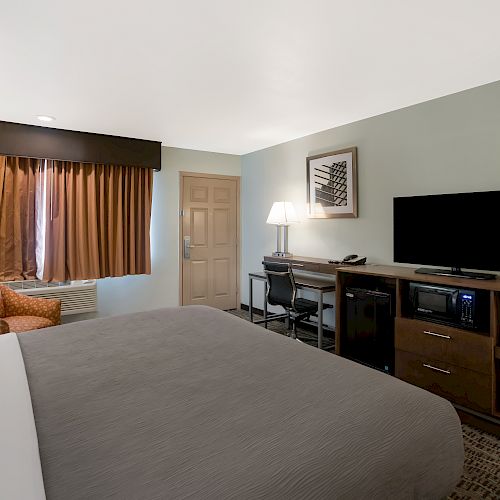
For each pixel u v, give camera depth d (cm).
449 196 268
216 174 509
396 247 302
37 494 74
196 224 496
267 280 382
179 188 481
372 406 111
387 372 289
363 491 86
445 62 235
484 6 176
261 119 358
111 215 419
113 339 177
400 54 224
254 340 174
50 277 391
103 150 406
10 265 375
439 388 243
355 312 313
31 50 216
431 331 246
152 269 465
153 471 81
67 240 401
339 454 90
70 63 234
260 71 247
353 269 307
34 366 145
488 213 247
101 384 128
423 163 310
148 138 429
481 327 231
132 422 103
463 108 282
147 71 246
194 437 95
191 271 494
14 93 286
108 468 83
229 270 525
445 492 106
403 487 94
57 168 391
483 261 250
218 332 187
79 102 306
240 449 90
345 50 219
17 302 320
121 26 191
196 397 118
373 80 263
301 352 158
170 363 147
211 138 432
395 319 270
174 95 291
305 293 429
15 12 178
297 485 80
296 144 434
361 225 363
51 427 101
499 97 263
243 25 191
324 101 306
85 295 415
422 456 100
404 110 323
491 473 182
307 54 223
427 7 176
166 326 198
